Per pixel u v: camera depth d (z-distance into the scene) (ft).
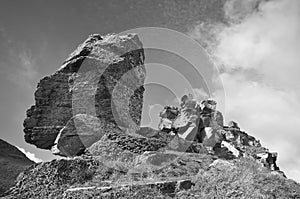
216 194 50.65
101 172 58.13
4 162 69.41
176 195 50.49
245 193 49.96
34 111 78.84
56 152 72.49
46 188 53.31
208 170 60.08
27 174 56.59
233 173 55.67
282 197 50.57
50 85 81.10
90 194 49.52
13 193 53.06
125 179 55.72
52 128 77.20
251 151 89.56
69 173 56.44
